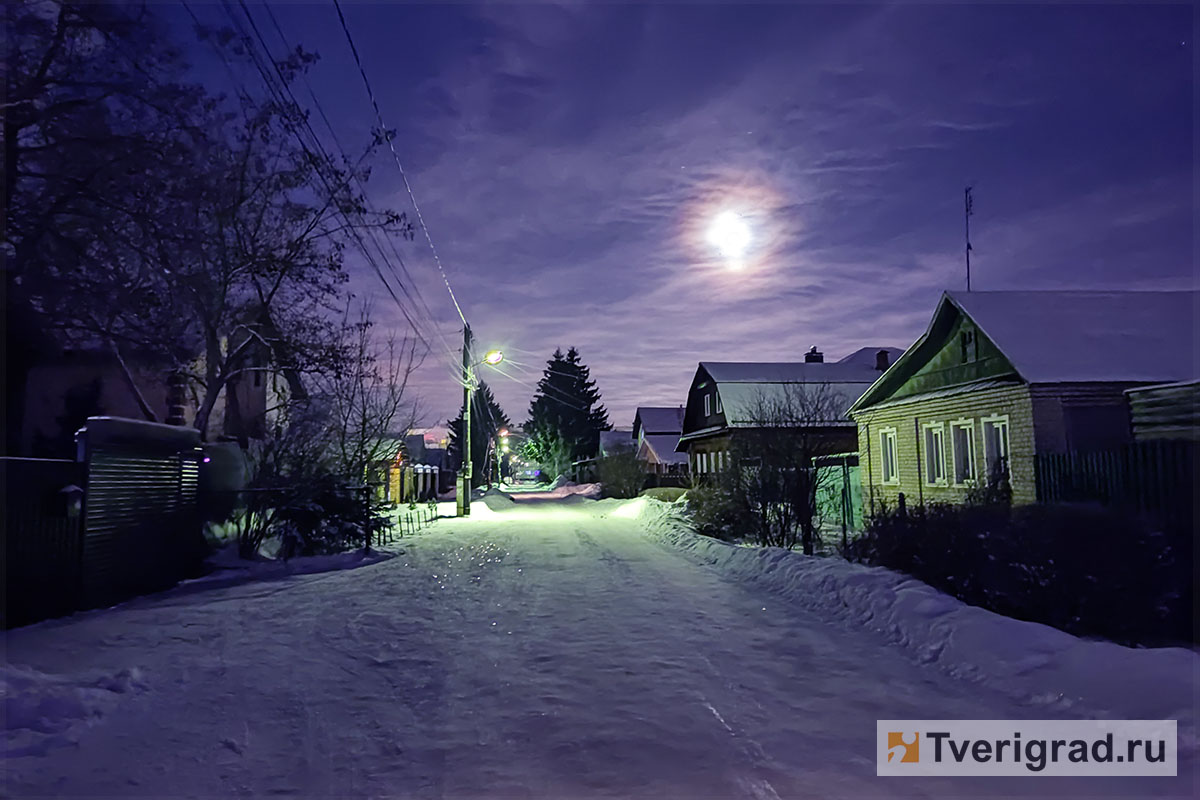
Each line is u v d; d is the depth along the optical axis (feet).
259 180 54.44
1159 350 56.70
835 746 17.57
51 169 39.34
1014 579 26.55
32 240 39.04
